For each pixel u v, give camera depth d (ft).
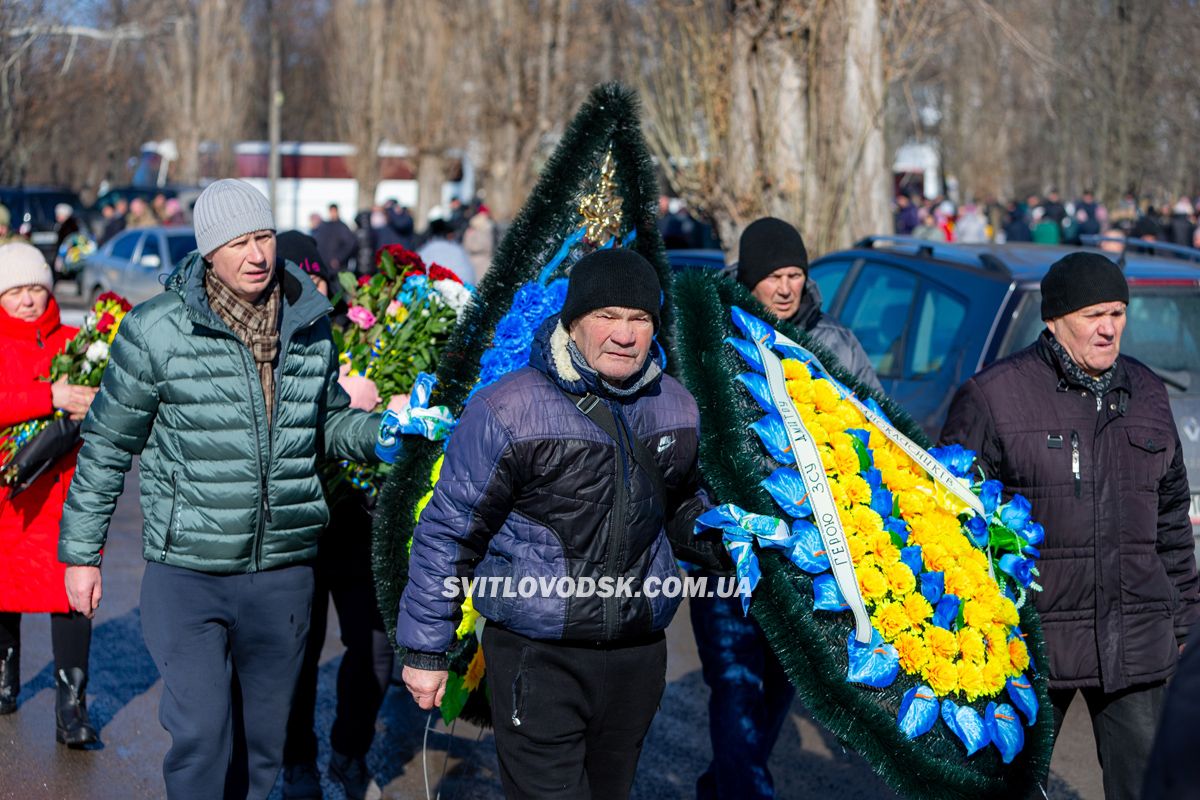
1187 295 19.72
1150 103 79.25
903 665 10.98
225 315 12.16
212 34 135.95
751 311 12.99
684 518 11.18
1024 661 11.44
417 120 118.32
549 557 10.11
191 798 11.91
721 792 13.30
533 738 10.21
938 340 20.21
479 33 107.24
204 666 12.02
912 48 35.60
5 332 15.87
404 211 72.59
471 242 61.98
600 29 104.68
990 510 11.77
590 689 10.28
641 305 9.98
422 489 12.29
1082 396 12.42
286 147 130.21
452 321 16.07
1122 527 12.23
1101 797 15.88
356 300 16.42
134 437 12.19
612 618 10.14
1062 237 75.15
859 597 10.86
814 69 33.42
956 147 125.59
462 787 15.99
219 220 11.76
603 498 10.11
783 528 10.87
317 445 13.07
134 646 20.98
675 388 10.85
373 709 15.11
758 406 12.00
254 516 12.12
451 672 12.33
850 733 10.84
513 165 105.70
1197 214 78.28
